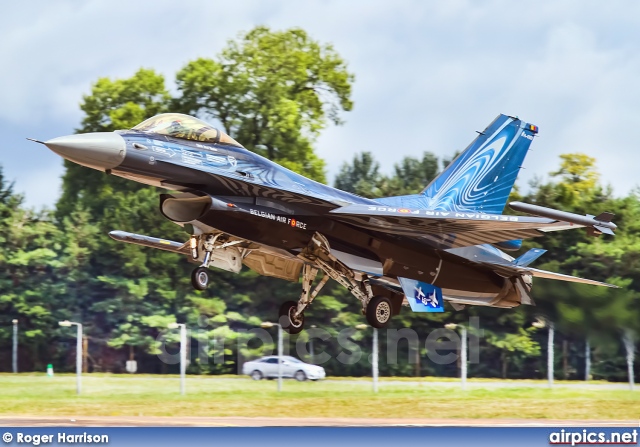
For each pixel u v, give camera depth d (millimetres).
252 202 60094
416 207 70562
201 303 130375
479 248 71000
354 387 96000
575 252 127812
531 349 115812
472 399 88812
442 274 69812
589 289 105375
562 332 106688
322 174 169000
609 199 147750
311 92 181625
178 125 59469
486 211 75188
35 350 131375
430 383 102125
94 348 130500
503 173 75875
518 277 74250
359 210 62062
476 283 72438
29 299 133625
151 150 56812
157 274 136250
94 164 55625
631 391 95375
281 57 176250
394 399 87562
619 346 104438
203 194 58406
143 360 129125
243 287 133750
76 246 138500
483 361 120312
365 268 64688
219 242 60906
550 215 54438
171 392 87625
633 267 122938
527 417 79688
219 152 60281
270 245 61188
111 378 100500
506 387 98750
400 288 69875
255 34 180875
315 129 180500
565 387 98812
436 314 123812
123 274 137250
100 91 167750
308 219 62250
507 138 75875
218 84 166125
